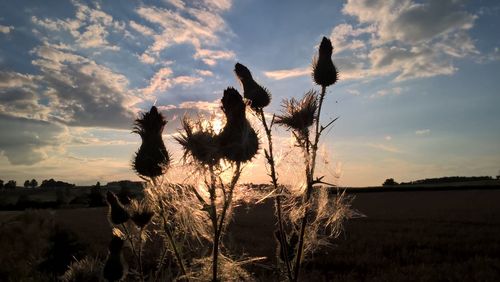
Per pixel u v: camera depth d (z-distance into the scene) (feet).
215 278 7.41
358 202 174.29
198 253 8.34
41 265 42.88
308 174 9.09
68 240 56.24
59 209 165.58
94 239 63.05
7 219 84.23
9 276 38.55
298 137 9.32
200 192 7.73
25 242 57.36
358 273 42.88
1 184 289.33
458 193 219.41
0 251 48.75
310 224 9.41
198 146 7.52
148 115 9.23
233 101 7.92
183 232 8.45
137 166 8.77
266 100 10.06
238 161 7.61
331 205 9.36
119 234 10.29
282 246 8.80
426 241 62.28
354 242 61.98
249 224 85.87
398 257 50.62
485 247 57.67
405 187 284.82
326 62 11.22
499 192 219.61
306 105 9.52
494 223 88.38
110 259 12.14
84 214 130.82
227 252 8.66
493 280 37.81
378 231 75.66
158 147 8.87
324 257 49.67
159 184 8.60
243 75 10.40
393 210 127.85
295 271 8.71
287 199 9.00
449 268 43.34
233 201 7.79
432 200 174.81
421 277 39.55
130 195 10.35
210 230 7.95
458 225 85.30
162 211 8.44
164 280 8.80
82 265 13.44
